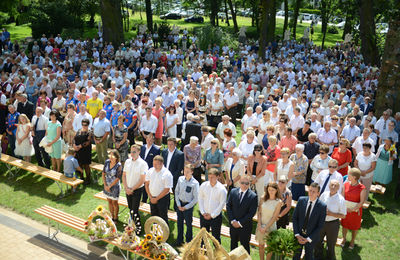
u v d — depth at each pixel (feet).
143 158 27.55
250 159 25.94
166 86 43.91
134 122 36.50
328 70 65.87
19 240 23.82
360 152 28.84
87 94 43.70
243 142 29.32
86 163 31.63
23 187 31.65
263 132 34.35
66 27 115.44
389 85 42.27
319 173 24.61
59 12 114.21
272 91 49.47
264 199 20.89
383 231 26.48
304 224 20.20
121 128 32.60
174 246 23.54
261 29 81.92
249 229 20.93
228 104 45.14
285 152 25.53
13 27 140.67
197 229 25.77
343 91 48.60
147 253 20.33
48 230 24.41
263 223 20.90
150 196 23.66
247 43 110.42
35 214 27.22
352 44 110.93
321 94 50.42
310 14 225.15
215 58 76.23
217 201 21.71
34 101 44.42
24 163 32.81
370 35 79.05
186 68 70.44
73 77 55.47
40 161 34.45
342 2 97.91
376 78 60.23
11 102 41.52
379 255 23.61
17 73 53.01
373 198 31.76
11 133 35.29
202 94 44.34
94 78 51.83
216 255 18.53
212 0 150.41
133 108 37.70
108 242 22.39
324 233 21.70
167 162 26.07
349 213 23.49
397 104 42.39
